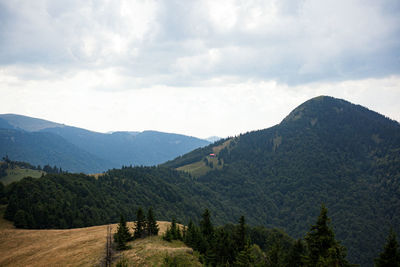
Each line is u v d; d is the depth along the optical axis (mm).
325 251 37031
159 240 63719
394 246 32500
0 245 68188
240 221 65000
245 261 52781
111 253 51844
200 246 62406
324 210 38531
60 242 65250
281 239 101125
